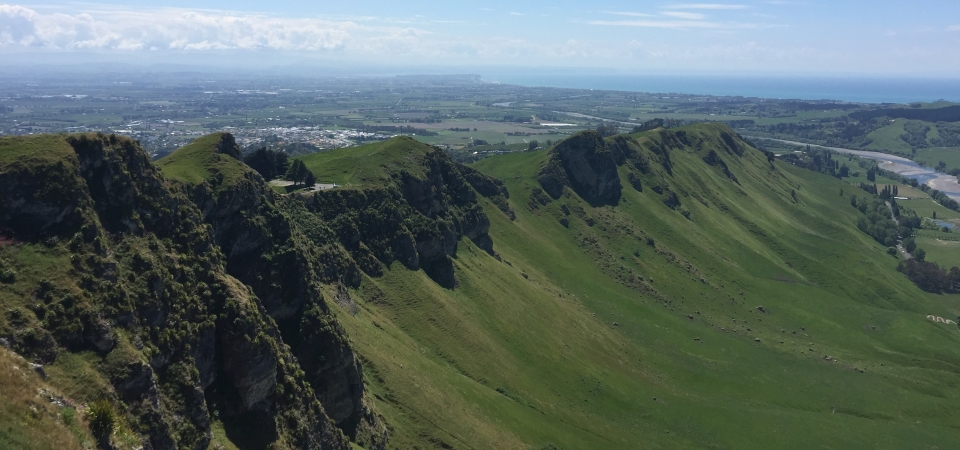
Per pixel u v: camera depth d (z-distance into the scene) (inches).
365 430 3376.0
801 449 4985.2
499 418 4232.3
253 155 5890.8
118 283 2281.0
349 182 6043.3
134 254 2436.0
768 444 5007.4
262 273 3361.2
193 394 2340.1
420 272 5718.5
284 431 2719.0
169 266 2573.8
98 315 2117.4
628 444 4613.7
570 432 4503.0
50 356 1936.5
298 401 2866.6
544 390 5044.3
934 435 5482.3
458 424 3892.7
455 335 5118.1
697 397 5812.0
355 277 5044.3
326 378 3270.2
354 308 4547.2
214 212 3304.6
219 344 2642.7
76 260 2198.6
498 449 3838.6
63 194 2290.8
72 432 1715.1
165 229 2694.4
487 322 5620.1
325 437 2960.1
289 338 3304.6
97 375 1991.9
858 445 5167.3
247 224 3427.7
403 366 4146.2
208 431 2358.5
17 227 2175.2
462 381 4515.3
